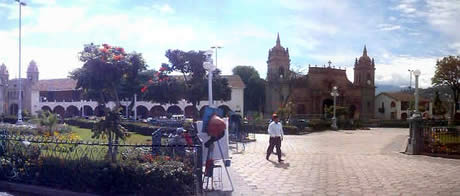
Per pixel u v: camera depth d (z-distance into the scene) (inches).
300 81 2630.4
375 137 1187.3
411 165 524.7
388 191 360.2
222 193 352.5
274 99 2615.7
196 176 331.3
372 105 2824.8
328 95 2669.8
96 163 339.3
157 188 322.3
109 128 428.1
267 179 418.9
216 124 361.1
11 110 3169.3
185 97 1620.3
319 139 1088.2
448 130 645.9
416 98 677.9
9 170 389.7
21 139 392.5
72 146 363.6
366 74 2819.9
